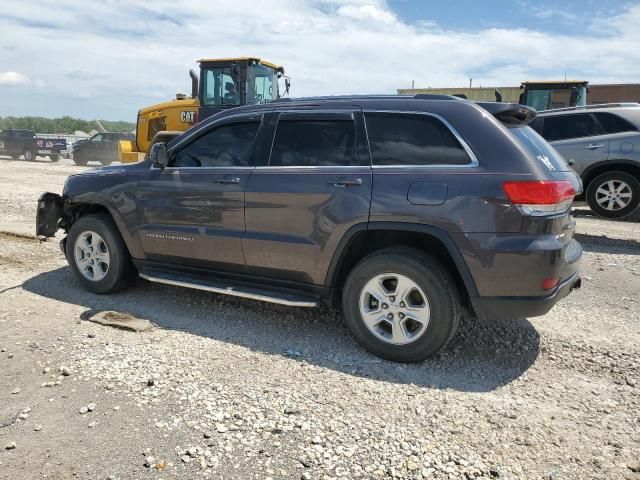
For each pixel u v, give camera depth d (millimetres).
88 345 3803
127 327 4133
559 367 3648
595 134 8914
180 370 3451
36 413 2920
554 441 2756
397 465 2531
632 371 3580
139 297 4969
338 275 3936
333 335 4164
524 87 14227
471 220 3363
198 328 4230
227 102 11477
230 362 3607
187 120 12258
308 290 4012
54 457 2551
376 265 3645
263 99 12078
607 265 6379
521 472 2502
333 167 3824
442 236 3439
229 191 4184
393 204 3551
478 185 3363
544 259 3279
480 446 2697
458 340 4074
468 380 3439
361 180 3676
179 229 4477
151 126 12930
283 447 2654
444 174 3465
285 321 4434
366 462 2551
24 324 4191
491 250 3334
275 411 2980
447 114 3586
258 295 4109
